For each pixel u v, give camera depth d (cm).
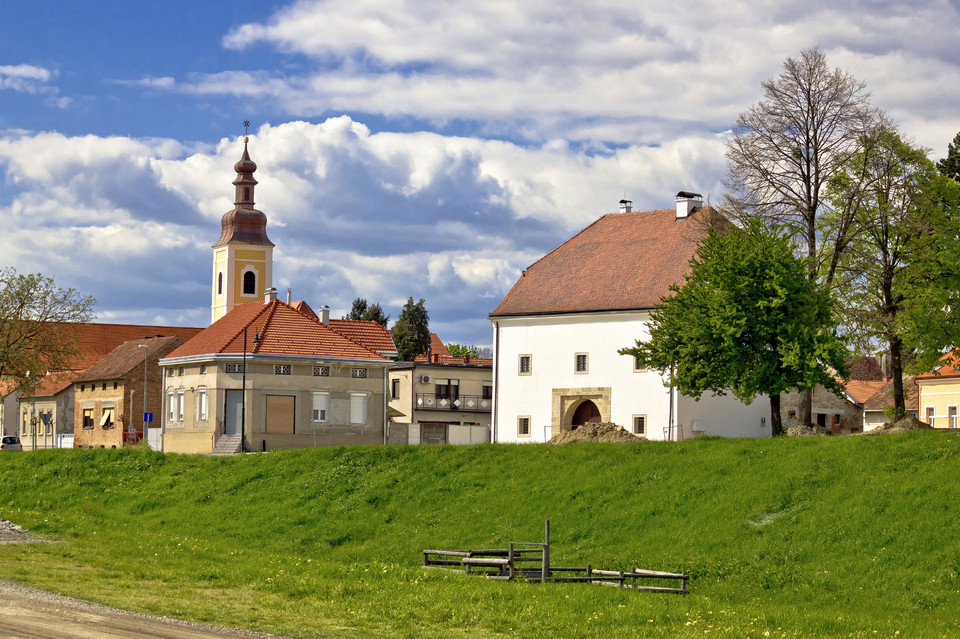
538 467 4884
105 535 3919
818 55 5750
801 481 4125
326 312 8412
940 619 3028
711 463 4481
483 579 2955
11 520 4238
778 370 5138
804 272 5222
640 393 6744
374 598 2555
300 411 6812
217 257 14838
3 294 8462
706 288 5322
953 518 3588
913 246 5650
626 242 7569
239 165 14838
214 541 4556
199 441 6931
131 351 10750
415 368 9200
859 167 5672
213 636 2012
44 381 11488
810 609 3186
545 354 7219
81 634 1930
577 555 3994
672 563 3762
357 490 4969
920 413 8312
